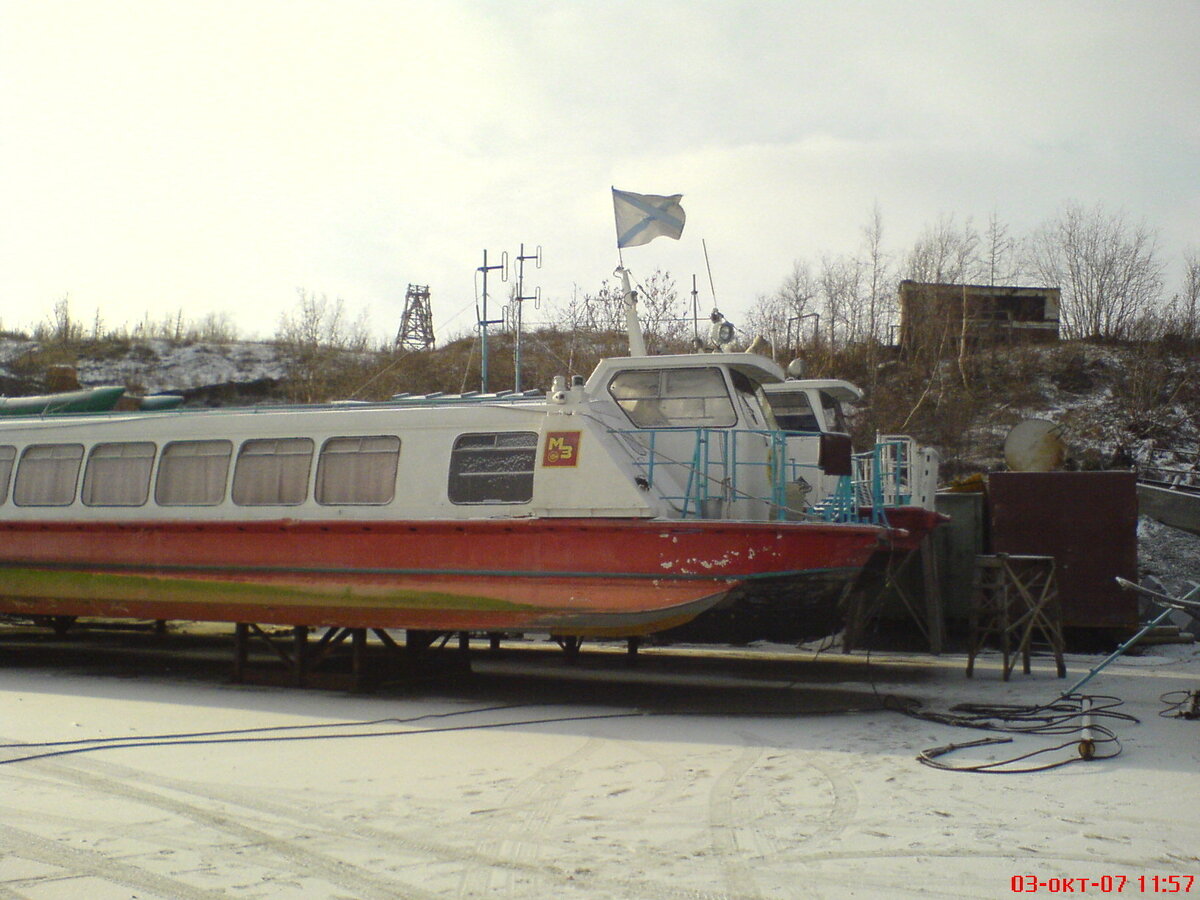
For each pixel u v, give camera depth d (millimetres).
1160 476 25656
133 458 12609
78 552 12422
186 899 5121
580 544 10102
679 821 6320
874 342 33344
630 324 12945
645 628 10055
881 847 5773
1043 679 12250
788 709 10344
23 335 39125
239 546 11547
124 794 7047
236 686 11945
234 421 12203
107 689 11695
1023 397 31406
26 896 5156
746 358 11336
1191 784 6988
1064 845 5754
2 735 8977
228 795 7016
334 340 37156
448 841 5984
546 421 10633
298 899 5113
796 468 14711
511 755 8219
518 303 23906
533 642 17562
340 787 7219
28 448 13211
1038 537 15594
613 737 8930
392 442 11336
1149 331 34000
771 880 5293
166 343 37781
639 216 13195
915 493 13641
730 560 9656
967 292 34906
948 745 8273
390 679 11969
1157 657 14664
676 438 11156
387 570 10820
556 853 5754
